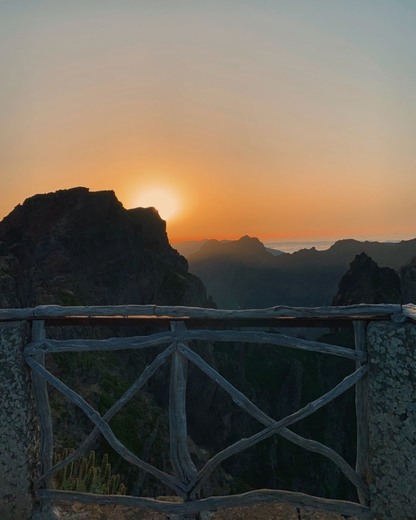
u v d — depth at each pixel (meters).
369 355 3.62
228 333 3.79
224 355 80.69
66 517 4.29
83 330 38.09
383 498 3.58
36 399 4.09
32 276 42.53
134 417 35.34
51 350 3.95
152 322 3.86
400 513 3.52
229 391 3.88
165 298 75.12
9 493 3.90
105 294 60.81
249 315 3.70
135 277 69.75
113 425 32.34
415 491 3.47
